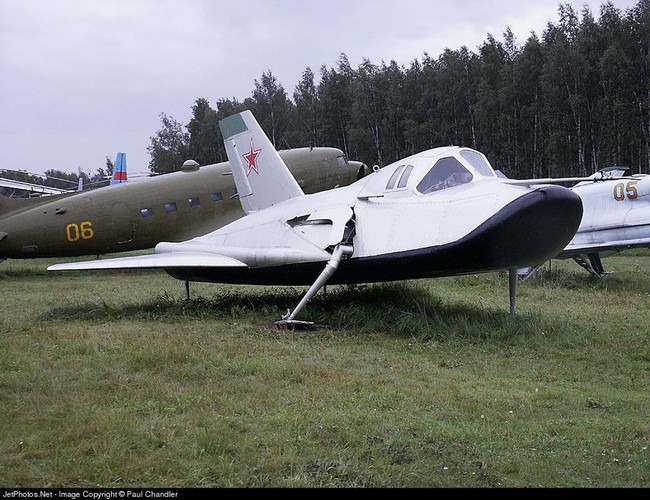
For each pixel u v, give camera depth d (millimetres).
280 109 59938
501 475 4535
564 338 9102
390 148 48969
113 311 11672
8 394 6133
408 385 6723
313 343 9047
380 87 50000
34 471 4453
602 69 39438
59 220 20203
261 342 8812
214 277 12859
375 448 4887
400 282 13094
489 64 44812
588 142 41625
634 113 39812
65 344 8172
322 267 11188
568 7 45625
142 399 6008
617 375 7547
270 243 12273
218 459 4641
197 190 22000
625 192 16875
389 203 10906
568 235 10008
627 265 21641
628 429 5438
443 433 5223
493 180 10477
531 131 43594
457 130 46594
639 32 40969
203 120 65438
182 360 7441
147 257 12523
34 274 20859
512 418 5727
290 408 5785
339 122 54438
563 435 5320
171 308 11898
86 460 4609
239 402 5910
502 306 12406
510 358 8305
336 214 11125
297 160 23734
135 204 20984
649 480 4480
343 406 5902
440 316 10180
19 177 55344
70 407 5723
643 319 10969
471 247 9594
